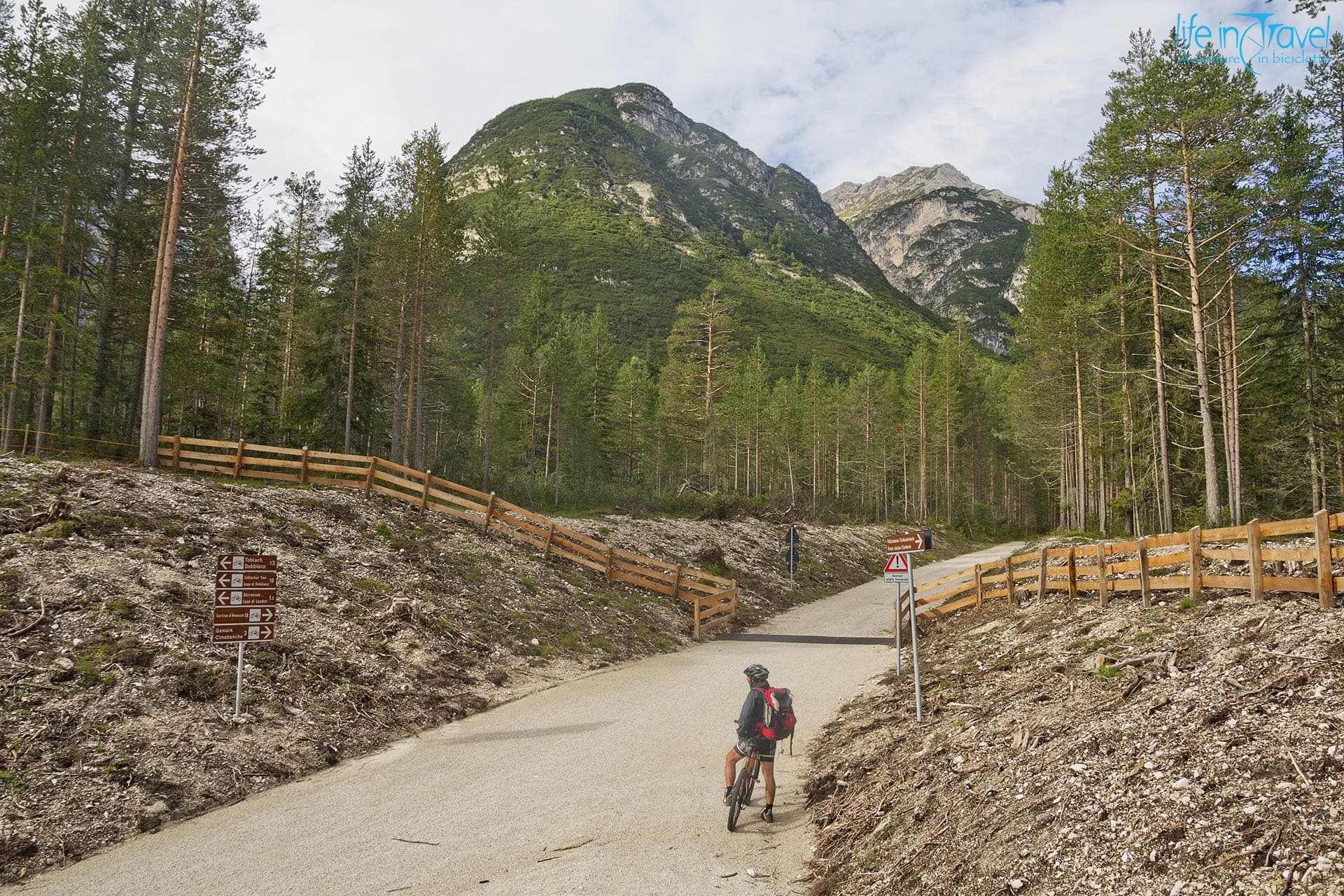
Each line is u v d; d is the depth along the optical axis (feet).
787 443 236.22
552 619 60.34
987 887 17.72
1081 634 37.19
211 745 32.07
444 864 24.07
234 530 53.72
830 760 32.89
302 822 27.53
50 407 106.11
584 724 40.70
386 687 41.75
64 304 101.35
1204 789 17.12
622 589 74.38
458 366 149.79
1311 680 20.10
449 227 118.21
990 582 59.21
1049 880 16.78
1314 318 94.43
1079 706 25.99
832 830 25.26
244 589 35.42
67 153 96.78
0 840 24.08
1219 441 105.50
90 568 41.50
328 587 50.78
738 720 27.99
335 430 122.62
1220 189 76.23
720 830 26.76
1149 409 112.98
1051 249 125.70
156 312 77.15
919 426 223.30
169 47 80.74
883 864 21.36
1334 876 12.93
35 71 95.76
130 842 25.76
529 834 26.48
